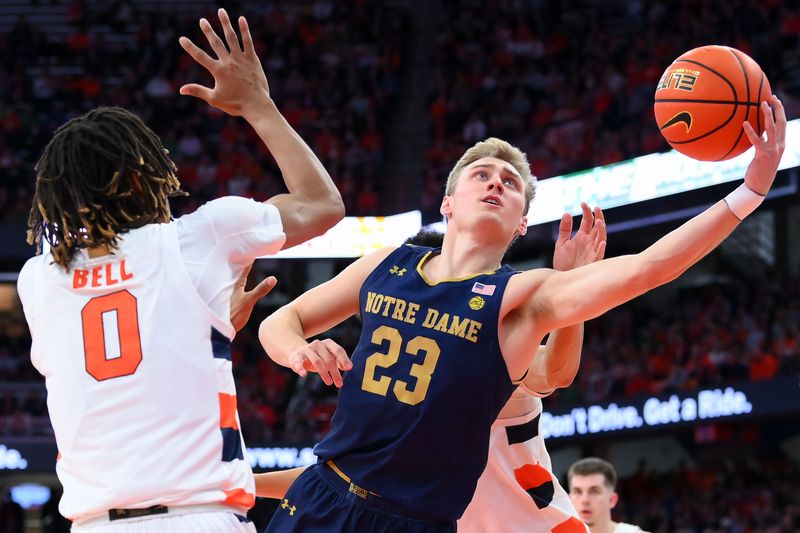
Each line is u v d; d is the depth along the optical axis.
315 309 3.17
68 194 2.48
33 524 17.34
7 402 15.35
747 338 14.77
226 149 17.69
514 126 17.77
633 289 2.71
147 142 2.55
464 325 2.86
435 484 2.82
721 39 17.81
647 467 17.44
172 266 2.47
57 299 2.50
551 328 2.88
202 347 2.46
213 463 2.42
